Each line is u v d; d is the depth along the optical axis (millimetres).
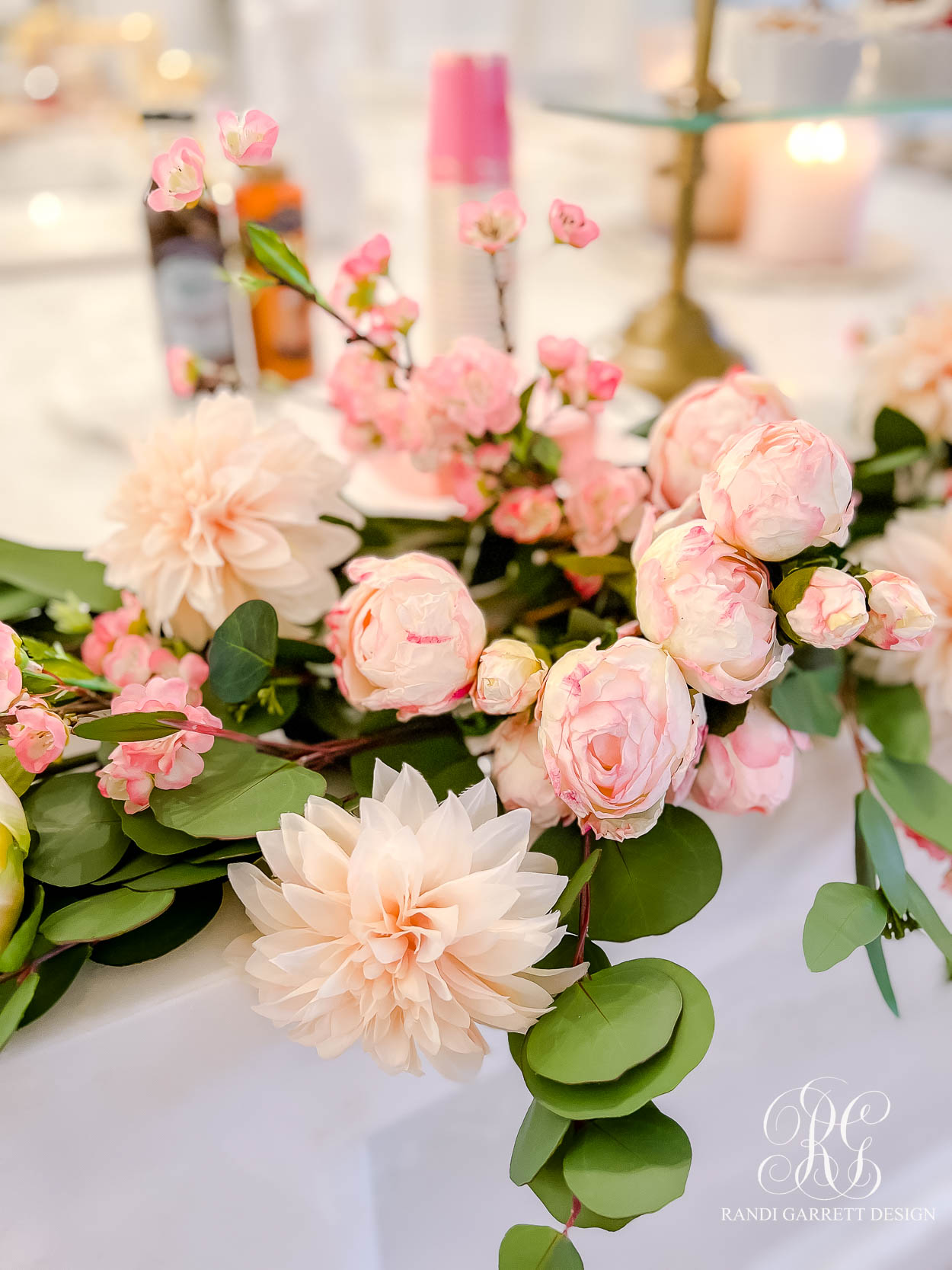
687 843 400
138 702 376
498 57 690
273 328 873
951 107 814
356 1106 412
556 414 525
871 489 542
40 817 392
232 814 376
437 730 431
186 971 374
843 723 498
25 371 952
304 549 462
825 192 1105
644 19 2014
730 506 359
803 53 799
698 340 879
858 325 975
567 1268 342
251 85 1163
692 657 354
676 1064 344
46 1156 364
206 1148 389
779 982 490
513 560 527
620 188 1452
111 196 1465
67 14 1585
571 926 392
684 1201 526
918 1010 559
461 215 470
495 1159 477
